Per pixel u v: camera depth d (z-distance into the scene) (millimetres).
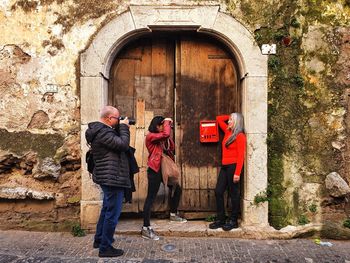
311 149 4566
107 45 4520
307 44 4555
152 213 4902
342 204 4527
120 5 4531
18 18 4570
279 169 4562
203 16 4492
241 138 4375
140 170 4871
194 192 4875
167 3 4500
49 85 4562
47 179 4555
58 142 4535
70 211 4605
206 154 4879
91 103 4504
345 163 4543
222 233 4453
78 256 3805
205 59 4852
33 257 3758
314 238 4438
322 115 4559
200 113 4859
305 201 4547
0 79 4586
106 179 3602
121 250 3857
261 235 4422
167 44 4898
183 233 4461
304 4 4559
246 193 4527
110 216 3701
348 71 4547
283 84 4555
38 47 4570
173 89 4906
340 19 4559
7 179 4598
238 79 4836
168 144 4570
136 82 4898
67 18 4551
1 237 4332
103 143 3568
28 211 4594
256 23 4527
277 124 4570
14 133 4574
